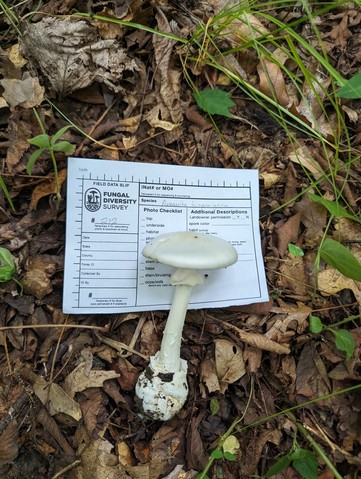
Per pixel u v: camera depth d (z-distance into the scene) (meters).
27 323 0.24
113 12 0.28
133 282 0.26
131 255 0.26
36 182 0.25
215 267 0.21
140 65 0.28
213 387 0.25
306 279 0.27
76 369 0.24
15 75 0.26
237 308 0.27
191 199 0.27
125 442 0.24
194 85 0.28
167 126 0.27
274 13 0.32
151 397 0.23
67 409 0.23
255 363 0.26
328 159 0.27
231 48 0.29
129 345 0.25
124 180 0.26
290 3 0.32
